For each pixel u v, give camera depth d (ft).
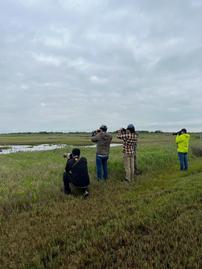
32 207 32.53
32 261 18.71
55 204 33.24
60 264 18.37
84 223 24.89
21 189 37.40
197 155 83.10
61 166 56.29
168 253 17.95
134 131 47.78
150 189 39.34
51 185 39.75
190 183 39.73
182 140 56.24
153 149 90.27
